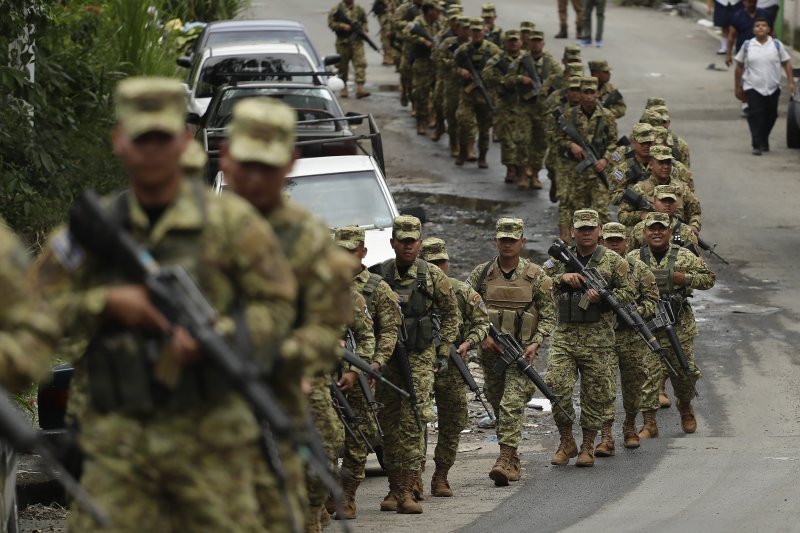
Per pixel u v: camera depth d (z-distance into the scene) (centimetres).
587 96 4366
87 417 1066
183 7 7169
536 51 5319
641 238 3180
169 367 1025
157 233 1038
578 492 2472
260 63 4997
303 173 3397
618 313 2711
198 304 1011
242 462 1067
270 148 1125
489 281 2686
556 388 2706
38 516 2211
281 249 1111
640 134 3653
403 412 2403
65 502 2297
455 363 2508
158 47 5525
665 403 3164
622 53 8362
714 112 6756
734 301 3928
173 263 1036
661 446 2822
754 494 2344
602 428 2750
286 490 1123
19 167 3694
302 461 1229
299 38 5412
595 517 2242
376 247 3170
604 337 2717
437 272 2436
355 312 2264
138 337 1031
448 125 5959
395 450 2411
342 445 2055
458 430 2564
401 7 6769
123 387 1031
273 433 1118
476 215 4953
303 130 4125
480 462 2842
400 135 6456
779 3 8550
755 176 5519
